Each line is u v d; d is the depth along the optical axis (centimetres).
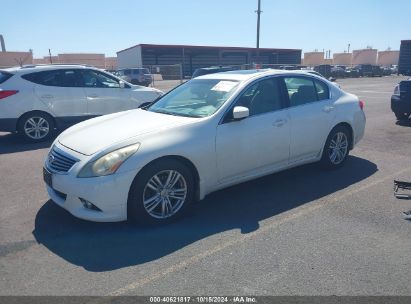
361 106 598
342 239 359
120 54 5578
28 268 316
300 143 505
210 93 470
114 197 361
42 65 850
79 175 362
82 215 366
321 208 434
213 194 482
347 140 581
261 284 289
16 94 779
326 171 571
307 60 7869
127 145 371
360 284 288
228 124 430
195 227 389
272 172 488
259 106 467
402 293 277
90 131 418
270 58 5781
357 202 451
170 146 384
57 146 410
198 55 5584
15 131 798
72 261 326
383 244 348
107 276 303
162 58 5366
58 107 828
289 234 371
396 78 4416
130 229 385
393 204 443
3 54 4662
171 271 309
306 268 310
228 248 345
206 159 411
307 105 517
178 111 464
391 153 684
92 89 867
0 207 448
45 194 492
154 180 384
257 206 442
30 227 393
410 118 1098
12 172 596
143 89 954
